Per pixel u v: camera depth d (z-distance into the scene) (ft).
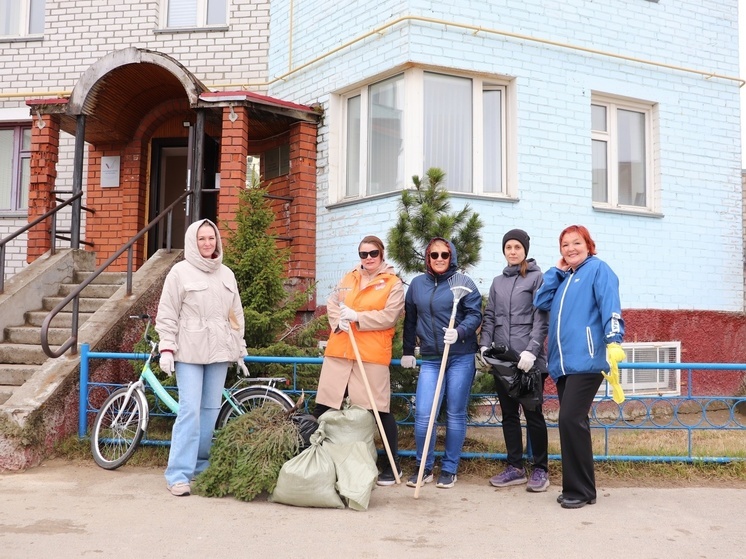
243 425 16.10
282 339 20.84
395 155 25.58
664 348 28.35
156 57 26.20
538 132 26.30
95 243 32.04
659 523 13.67
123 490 15.72
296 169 28.02
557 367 15.02
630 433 23.18
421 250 18.08
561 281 15.47
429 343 16.28
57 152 28.99
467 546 12.34
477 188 25.63
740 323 30.07
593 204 27.73
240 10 31.94
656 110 29.04
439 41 24.76
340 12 27.55
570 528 13.34
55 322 23.95
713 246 29.68
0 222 33.76
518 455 16.49
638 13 28.55
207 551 12.02
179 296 15.89
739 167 30.53
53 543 12.30
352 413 15.53
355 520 13.80
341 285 16.98
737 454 18.22
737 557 11.87
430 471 16.61
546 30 26.66
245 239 20.67
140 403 17.66
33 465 17.58
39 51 33.55
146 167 32.22
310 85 28.94
